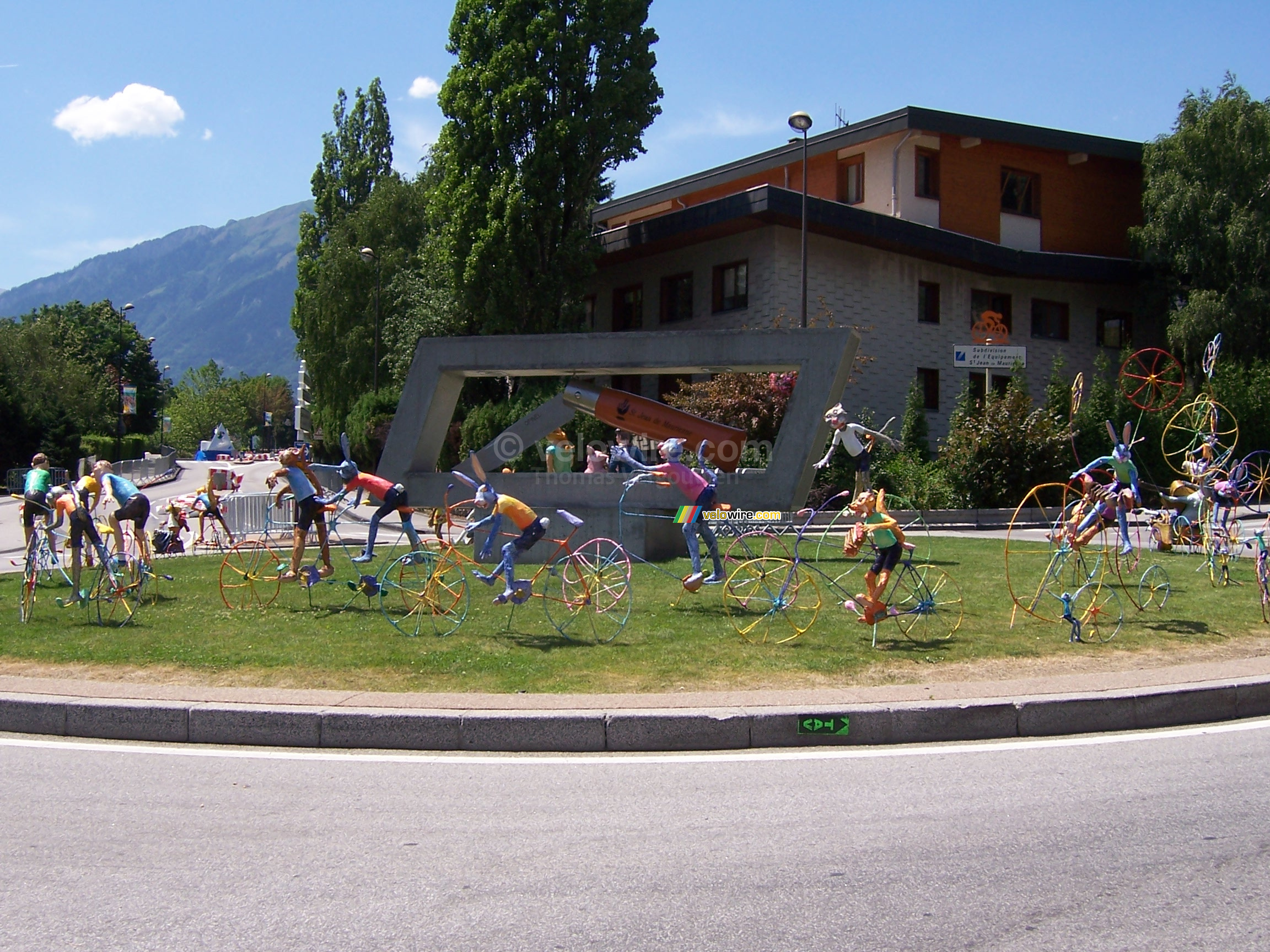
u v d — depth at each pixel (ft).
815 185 112.27
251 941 12.73
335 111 167.32
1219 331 103.24
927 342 105.19
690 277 105.70
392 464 52.34
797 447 47.70
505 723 21.42
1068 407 90.84
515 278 94.27
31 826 16.96
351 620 32.60
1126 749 20.94
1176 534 49.73
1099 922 13.09
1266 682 23.71
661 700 22.62
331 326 143.23
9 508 114.42
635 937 12.76
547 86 94.58
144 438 247.50
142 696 23.27
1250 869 14.71
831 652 27.20
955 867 14.90
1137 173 119.03
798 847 15.69
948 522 74.74
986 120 104.73
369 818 17.24
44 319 239.91
